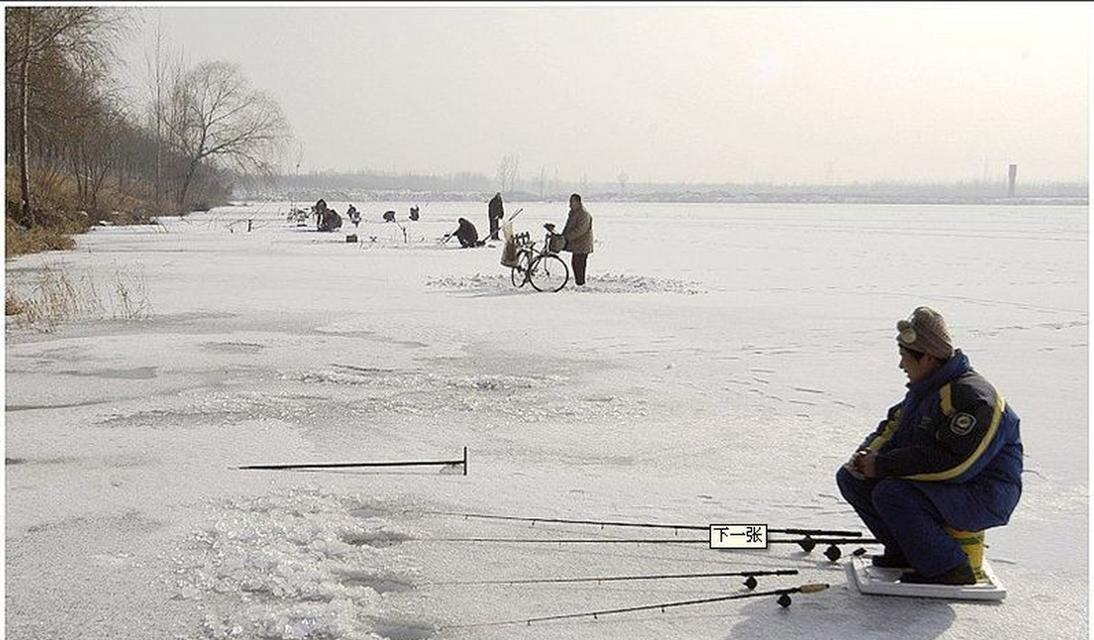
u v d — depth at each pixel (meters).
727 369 11.74
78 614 4.99
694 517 6.43
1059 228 58.78
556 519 6.38
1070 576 5.48
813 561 5.72
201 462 7.69
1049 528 6.24
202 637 4.75
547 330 14.98
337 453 7.98
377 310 17.45
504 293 20.58
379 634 4.79
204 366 11.80
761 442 8.37
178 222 63.28
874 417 9.27
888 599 5.20
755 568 5.61
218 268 26.97
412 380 10.93
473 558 5.74
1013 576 5.49
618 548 5.90
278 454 7.93
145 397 10.07
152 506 6.62
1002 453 5.23
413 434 8.61
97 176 62.44
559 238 21.78
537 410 9.52
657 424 8.99
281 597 5.18
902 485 5.21
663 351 13.04
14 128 42.31
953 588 5.18
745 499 6.82
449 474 7.41
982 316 16.95
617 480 7.27
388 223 64.50
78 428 8.77
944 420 5.15
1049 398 10.16
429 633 4.80
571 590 5.30
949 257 32.78
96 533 6.11
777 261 30.77
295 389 10.48
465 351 12.96
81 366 11.78
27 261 29.27
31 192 43.81
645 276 24.88
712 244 41.16
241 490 6.97
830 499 6.81
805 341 14.01
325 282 22.97
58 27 40.25
